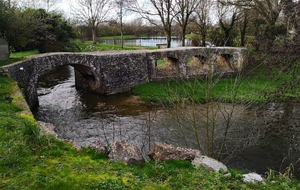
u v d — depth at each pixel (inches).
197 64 928.9
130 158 245.4
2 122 283.7
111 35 2625.5
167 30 1237.1
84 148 260.5
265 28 1005.8
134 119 566.6
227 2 1066.1
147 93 730.2
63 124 536.7
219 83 805.2
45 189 187.9
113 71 751.1
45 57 643.5
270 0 1004.6
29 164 217.9
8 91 429.1
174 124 522.9
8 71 507.8
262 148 425.1
